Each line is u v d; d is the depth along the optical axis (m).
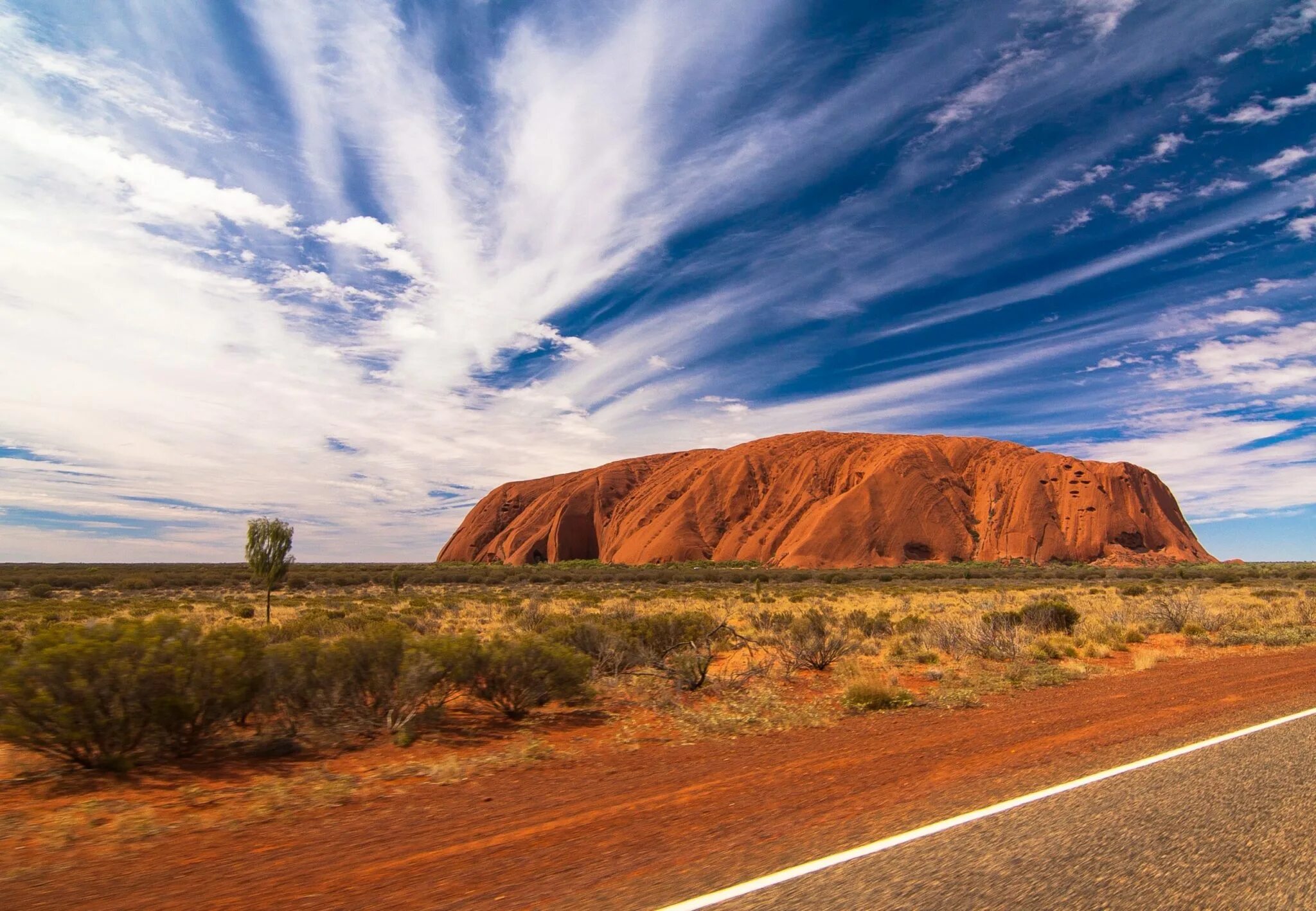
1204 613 23.19
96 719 7.43
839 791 6.28
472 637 10.84
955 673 14.12
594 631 15.17
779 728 9.46
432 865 4.74
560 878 4.43
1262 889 4.07
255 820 5.84
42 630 8.30
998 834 5.02
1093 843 4.81
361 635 10.15
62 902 4.25
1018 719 9.46
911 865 4.49
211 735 8.56
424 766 7.70
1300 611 25.55
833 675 14.48
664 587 63.94
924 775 6.75
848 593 51.50
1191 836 4.92
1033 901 3.94
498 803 6.26
